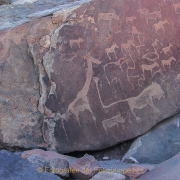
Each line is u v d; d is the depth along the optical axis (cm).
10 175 190
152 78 311
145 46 314
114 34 304
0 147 281
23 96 286
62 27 291
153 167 231
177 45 325
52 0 512
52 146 283
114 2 307
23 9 471
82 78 290
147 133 301
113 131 293
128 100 300
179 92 315
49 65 287
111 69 299
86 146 286
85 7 297
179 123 307
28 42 288
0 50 283
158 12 325
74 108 286
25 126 283
